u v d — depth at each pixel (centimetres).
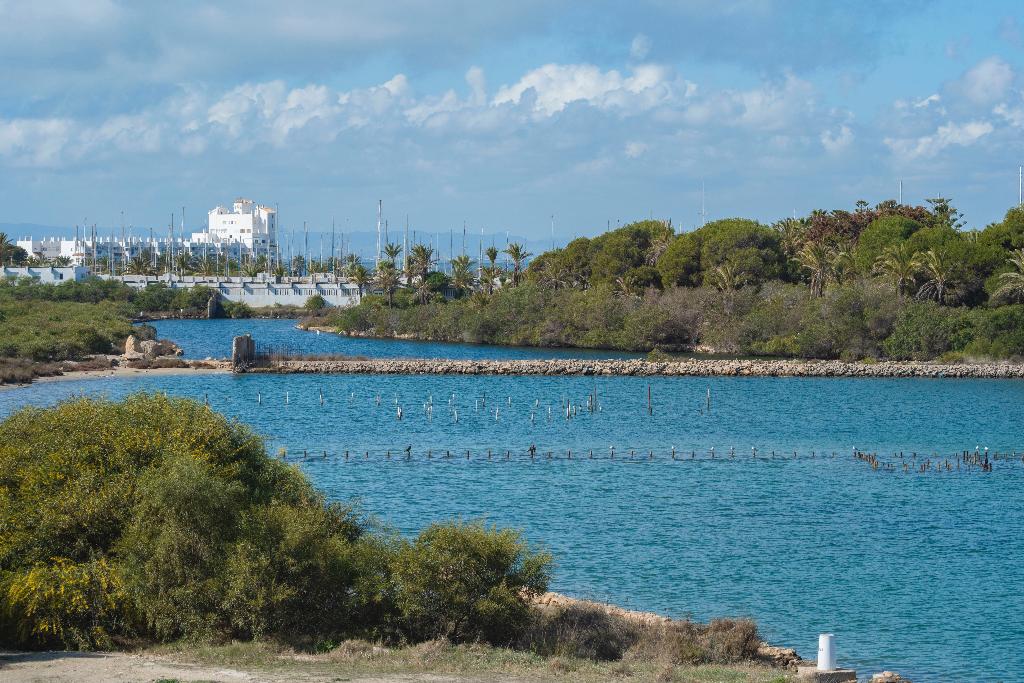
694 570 15438
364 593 11019
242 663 9619
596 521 18675
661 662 10600
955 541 17362
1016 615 13500
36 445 12188
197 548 10812
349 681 9038
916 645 12362
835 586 14688
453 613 10900
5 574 10700
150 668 9269
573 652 10806
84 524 11169
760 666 10981
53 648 10300
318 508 12125
